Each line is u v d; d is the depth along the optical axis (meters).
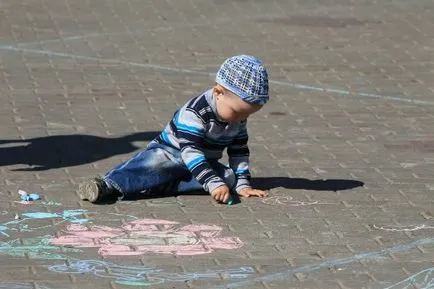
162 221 10.77
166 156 11.35
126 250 9.95
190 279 9.28
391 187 12.13
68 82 17.22
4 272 9.34
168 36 21.22
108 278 9.27
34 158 12.98
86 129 14.41
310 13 24.06
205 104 11.06
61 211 10.98
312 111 15.83
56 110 15.40
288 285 9.20
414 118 15.56
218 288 9.09
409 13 24.31
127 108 15.69
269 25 22.58
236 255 9.88
